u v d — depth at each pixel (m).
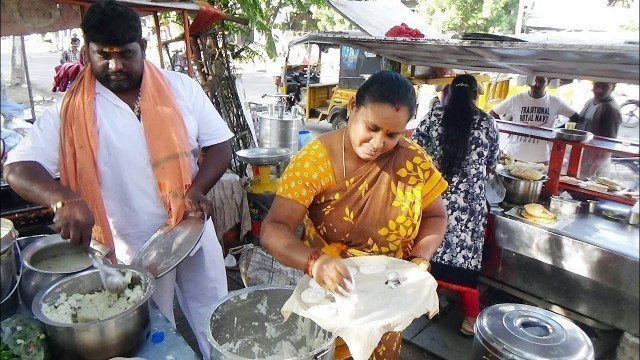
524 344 1.25
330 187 1.17
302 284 1.11
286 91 7.55
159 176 1.46
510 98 2.11
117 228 1.57
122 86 1.43
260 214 3.25
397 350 1.38
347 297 1.02
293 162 1.18
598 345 1.29
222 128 1.73
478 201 1.98
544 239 1.67
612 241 1.38
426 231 1.28
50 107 1.47
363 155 1.08
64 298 1.13
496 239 1.93
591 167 1.74
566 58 1.05
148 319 1.10
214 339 1.08
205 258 1.74
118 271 1.18
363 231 1.21
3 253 1.04
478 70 1.75
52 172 1.45
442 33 1.82
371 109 1.00
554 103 1.96
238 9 4.02
